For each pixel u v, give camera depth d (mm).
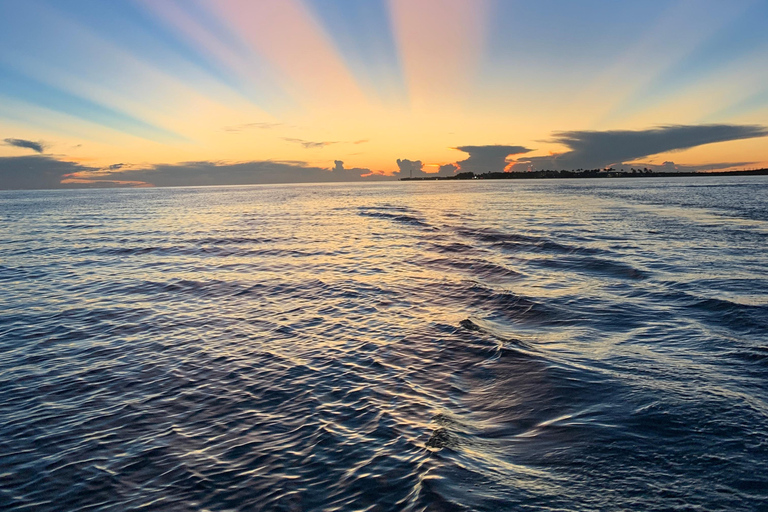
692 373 8320
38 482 5457
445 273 18641
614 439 6094
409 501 4910
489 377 8438
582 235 30094
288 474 5504
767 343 9773
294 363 9258
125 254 24750
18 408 7426
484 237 29906
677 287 15070
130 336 11172
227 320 12477
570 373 8383
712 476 5246
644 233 31000
